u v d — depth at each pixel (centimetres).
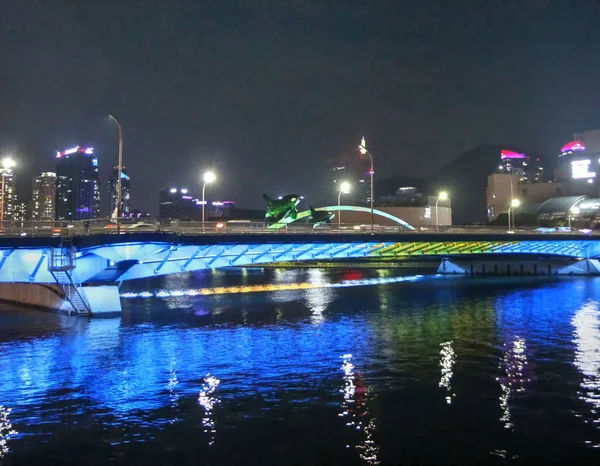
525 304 7600
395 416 2889
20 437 2653
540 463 2323
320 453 2445
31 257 5375
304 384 3503
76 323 5794
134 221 6162
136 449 2509
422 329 5578
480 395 3234
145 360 4197
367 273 15312
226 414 2953
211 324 5931
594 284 10638
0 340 4941
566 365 3950
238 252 6738
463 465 2314
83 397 3269
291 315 6656
